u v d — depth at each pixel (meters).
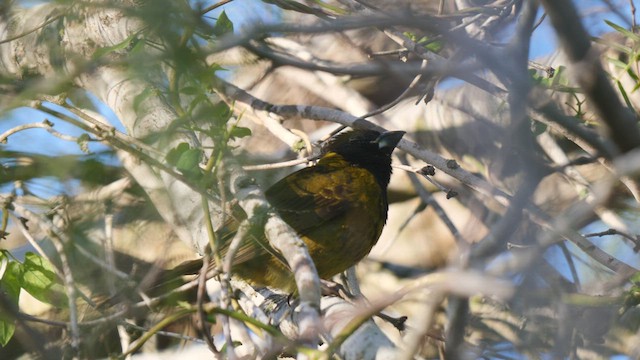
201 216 10.76
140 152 9.24
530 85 8.04
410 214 16.23
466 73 9.05
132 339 11.13
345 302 9.20
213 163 9.18
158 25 7.27
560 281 8.16
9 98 8.05
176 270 10.55
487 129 9.38
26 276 10.62
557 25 7.57
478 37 10.75
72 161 8.90
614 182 7.04
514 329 10.61
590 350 9.32
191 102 9.12
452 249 15.73
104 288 10.88
